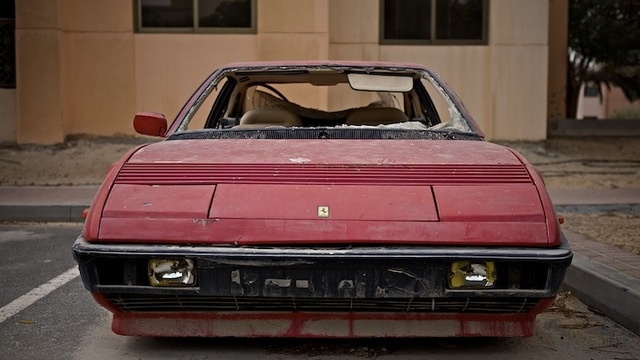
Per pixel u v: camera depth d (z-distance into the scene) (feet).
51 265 17.74
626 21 50.62
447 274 9.34
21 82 35.19
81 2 35.94
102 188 10.18
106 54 36.17
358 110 15.37
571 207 24.90
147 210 9.70
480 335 9.93
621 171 33.99
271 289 9.39
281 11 35.65
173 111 36.58
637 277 13.43
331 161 10.73
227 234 9.43
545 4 37.55
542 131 38.17
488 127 38.06
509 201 9.81
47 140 35.42
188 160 10.84
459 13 37.88
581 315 13.21
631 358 10.80
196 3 36.35
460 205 9.71
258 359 10.43
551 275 9.34
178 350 10.85
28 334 11.98
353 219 9.52
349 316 9.86
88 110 36.47
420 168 10.53
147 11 36.40
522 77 37.88
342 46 37.58
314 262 9.20
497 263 9.34
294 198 9.80
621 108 114.93
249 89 16.76
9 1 36.68
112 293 9.55
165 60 36.37
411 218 9.54
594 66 64.59
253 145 11.68
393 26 37.91
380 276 9.32
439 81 14.20
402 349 10.91
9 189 28.66
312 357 10.52
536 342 11.50
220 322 9.98
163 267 9.43
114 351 10.94
